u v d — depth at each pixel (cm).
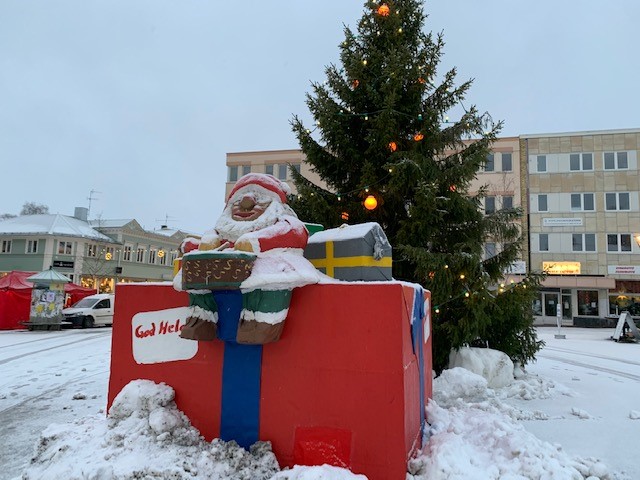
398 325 324
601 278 2920
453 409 485
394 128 800
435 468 313
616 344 1625
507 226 817
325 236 418
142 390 379
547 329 2588
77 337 1656
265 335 326
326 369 337
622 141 3022
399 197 793
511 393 678
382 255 414
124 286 426
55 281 2078
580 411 577
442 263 717
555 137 3095
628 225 2962
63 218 3988
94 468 304
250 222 362
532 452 349
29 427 526
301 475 289
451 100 852
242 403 359
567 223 3027
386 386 320
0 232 3653
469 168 797
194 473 310
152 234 4653
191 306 354
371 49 875
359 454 320
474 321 720
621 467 401
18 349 1287
